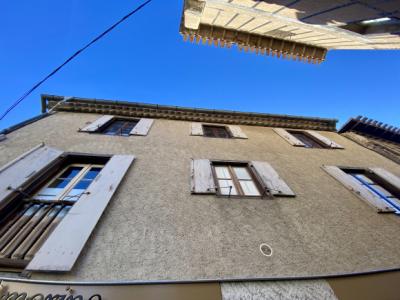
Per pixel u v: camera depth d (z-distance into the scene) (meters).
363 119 6.92
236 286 2.01
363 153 5.80
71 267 1.91
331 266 2.39
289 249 2.54
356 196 3.83
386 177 4.42
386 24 3.25
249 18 4.94
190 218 2.78
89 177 3.62
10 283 1.80
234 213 2.99
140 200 2.97
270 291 2.02
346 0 2.42
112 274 1.97
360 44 4.55
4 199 2.60
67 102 5.88
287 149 5.44
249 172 4.27
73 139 4.41
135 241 2.34
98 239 2.30
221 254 2.33
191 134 5.45
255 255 2.39
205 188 3.37
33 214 2.73
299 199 3.53
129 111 6.25
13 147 3.76
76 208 2.58
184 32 6.37
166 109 6.48
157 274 2.02
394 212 3.49
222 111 6.75
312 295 2.04
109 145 4.36
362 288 2.17
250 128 6.68
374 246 2.78
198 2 4.91
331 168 4.67
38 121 4.93
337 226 3.04
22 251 2.22
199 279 1.99
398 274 2.37
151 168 3.77
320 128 7.42
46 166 3.36
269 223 2.91
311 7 2.99
